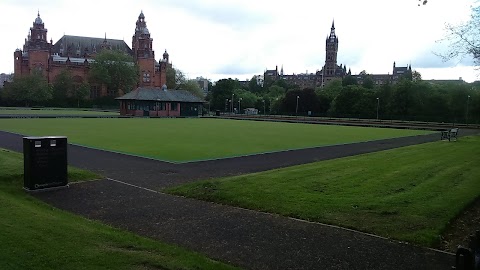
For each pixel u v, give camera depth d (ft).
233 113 372.58
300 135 129.39
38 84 354.33
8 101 361.71
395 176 49.55
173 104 288.92
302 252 25.79
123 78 416.26
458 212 34.37
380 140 117.19
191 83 454.40
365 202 36.86
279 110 383.86
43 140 41.57
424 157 69.72
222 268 22.13
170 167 58.85
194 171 55.98
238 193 39.81
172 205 36.88
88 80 422.41
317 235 29.07
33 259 20.71
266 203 36.60
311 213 33.71
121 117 236.02
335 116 329.11
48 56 414.62
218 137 112.16
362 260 24.71
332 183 44.96
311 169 54.19
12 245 22.21
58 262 20.63
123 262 21.31
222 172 55.47
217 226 30.78
